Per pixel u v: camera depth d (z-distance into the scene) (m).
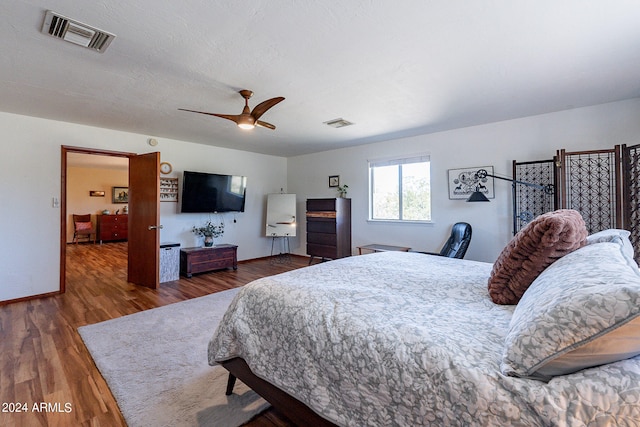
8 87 2.73
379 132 4.46
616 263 1.00
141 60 2.24
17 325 2.79
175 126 4.12
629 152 2.83
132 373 1.98
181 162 5.11
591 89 2.84
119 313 3.11
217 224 5.64
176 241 5.07
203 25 1.81
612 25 1.82
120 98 3.02
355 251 5.54
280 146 5.55
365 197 5.39
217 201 5.38
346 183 5.67
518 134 3.75
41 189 3.71
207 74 2.48
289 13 1.70
